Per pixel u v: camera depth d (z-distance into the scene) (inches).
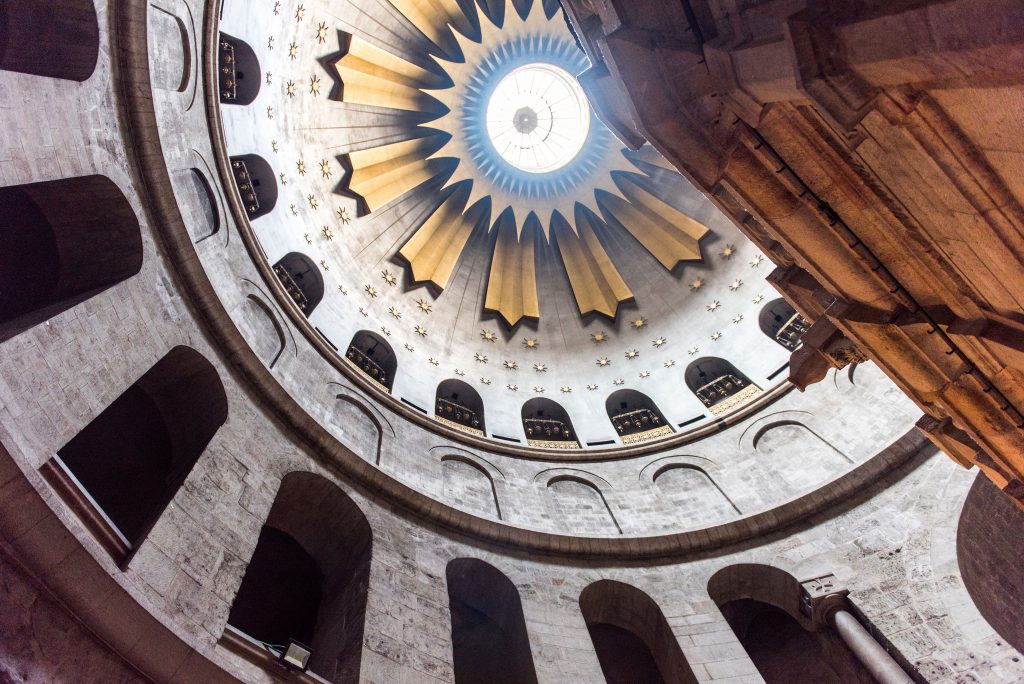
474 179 956.0
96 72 395.9
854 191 237.1
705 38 242.2
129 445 437.1
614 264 939.3
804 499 553.3
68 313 337.7
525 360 863.1
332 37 781.3
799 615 502.3
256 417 456.8
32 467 251.9
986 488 463.5
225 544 349.4
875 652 422.3
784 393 698.8
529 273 947.3
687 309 870.4
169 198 438.0
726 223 882.1
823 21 174.9
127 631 258.2
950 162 182.7
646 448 708.7
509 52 959.0
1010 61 131.4
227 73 598.9
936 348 258.4
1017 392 249.4
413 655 378.0
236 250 548.7
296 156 728.3
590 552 542.6
